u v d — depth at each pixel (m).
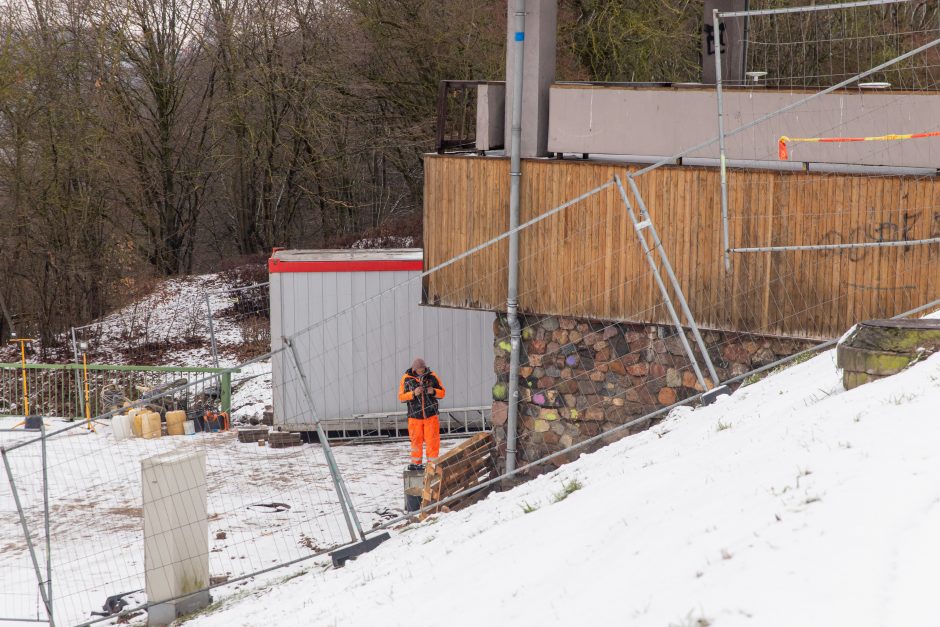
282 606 7.89
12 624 9.86
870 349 6.68
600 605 3.84
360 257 18.69
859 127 10.77
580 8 27.48
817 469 4.48
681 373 12.20
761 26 23.97
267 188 38.62
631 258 12.18
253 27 34.88
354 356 18.39
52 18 32.41
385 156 36.28
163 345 30.34
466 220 13.30
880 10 23.38
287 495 14.53
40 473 16.28
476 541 6.86
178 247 37.91
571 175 12.48
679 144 11.91
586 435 12.94
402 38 30.86
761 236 11.29
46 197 32.06
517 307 13.02
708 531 4.21
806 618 2.99
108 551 12.26
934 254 10.30
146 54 35.38
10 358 30.83
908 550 3.23
